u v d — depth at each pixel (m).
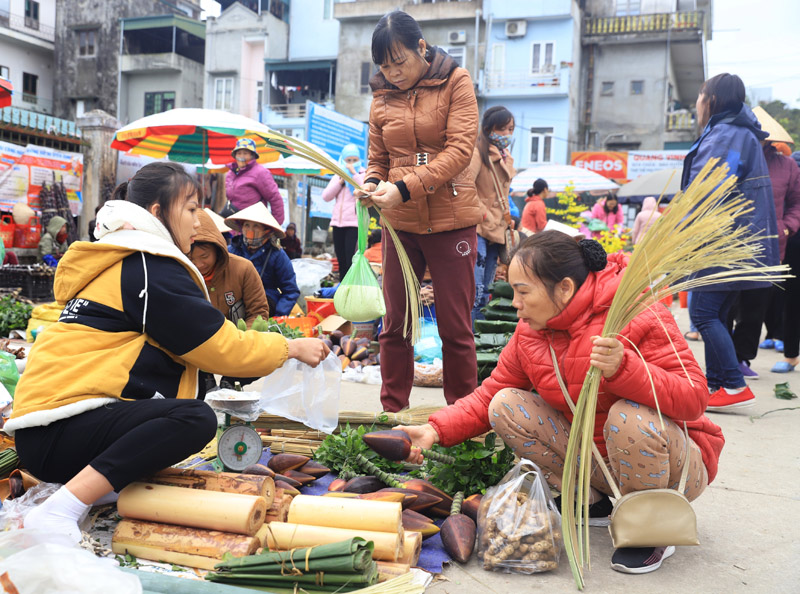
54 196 12.66
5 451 2.69
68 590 1.65
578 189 19.31
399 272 3.66
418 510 2.60
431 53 3.45
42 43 33.56
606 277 2.42
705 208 2.23
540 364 2.52
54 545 1.73
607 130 29.80
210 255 4.00
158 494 2.25
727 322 5.88
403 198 3.34
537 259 2.36
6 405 3.17
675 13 28.70
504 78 28.06
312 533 2.14
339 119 13.51
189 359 2.38
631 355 2.24
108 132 14.07
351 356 5.95
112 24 32.94
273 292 5.58
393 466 3.07
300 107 31.06
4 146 11.83
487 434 2.85
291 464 2.99
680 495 2.26
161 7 35.25
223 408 2.79
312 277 7.89
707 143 4.52
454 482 2.79
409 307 3.69
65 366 2.27
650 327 2.36
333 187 7.91
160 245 2.38
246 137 6.98
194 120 5.70
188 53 35.47
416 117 3.47
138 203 2.46
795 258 5.99
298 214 18.66
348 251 7.90
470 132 3.40
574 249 2.40
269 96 31.98
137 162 14.85
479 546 2.37
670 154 24.11
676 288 2.24
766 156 5.59
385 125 3.58
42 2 33.84
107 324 2.33
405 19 3.33
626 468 2.32
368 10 29.16
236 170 7.32
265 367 2.46
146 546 2.22
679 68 32.56
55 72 33.81
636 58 29.38
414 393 5.20
